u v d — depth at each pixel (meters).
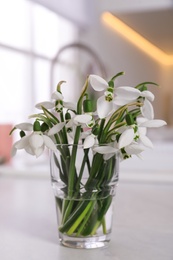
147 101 0.58
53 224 0.73
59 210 0.62
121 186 1.02
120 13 1.97
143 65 1.96
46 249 0.61
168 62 1.90
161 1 1.87
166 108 1.86
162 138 1.63
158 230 0.69
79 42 2.13
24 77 2.43
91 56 2.11
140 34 1.95
